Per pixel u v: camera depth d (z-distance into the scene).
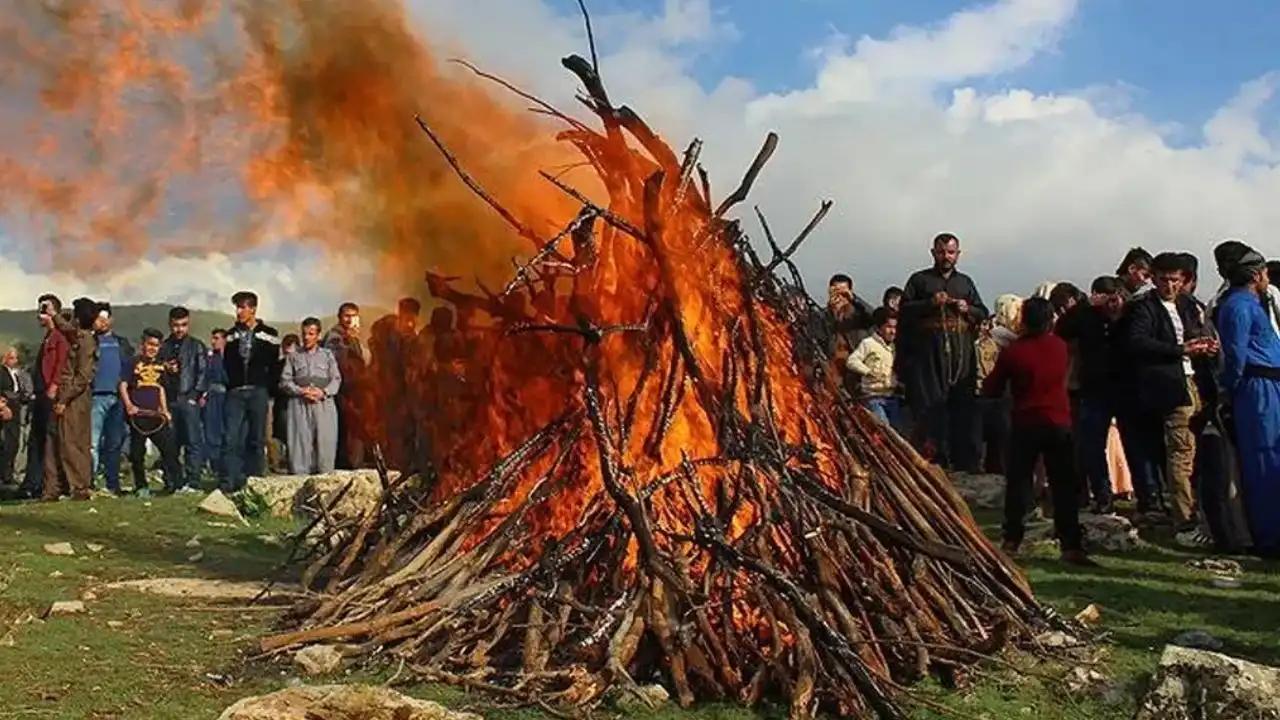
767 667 5.23
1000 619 5.86
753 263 7.02
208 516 11.26
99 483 14.79
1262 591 7.70
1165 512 10.83
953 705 5.23
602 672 5.21
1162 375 9.86
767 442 6.35
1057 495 8.67
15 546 9.35
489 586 5.92
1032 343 8.86
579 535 6.09
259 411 13.80
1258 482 8.88
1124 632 6.56
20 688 5.29
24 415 15.22
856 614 5.75
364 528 7.12
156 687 5.33
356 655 5.65
